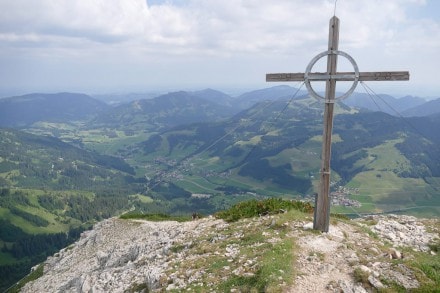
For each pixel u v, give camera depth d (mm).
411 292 12234
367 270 13703
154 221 54500
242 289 14219
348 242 17453
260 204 27312
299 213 22516
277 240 18188
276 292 13000
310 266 14922
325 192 18734
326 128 18531
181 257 21203
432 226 22188
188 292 15500
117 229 54000
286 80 19469
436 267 14758
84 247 53875
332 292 12992
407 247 18484
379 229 21344
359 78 17766
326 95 18406
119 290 20609
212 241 22484
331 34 17969
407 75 17094
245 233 21453
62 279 43125
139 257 28203
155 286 18219
